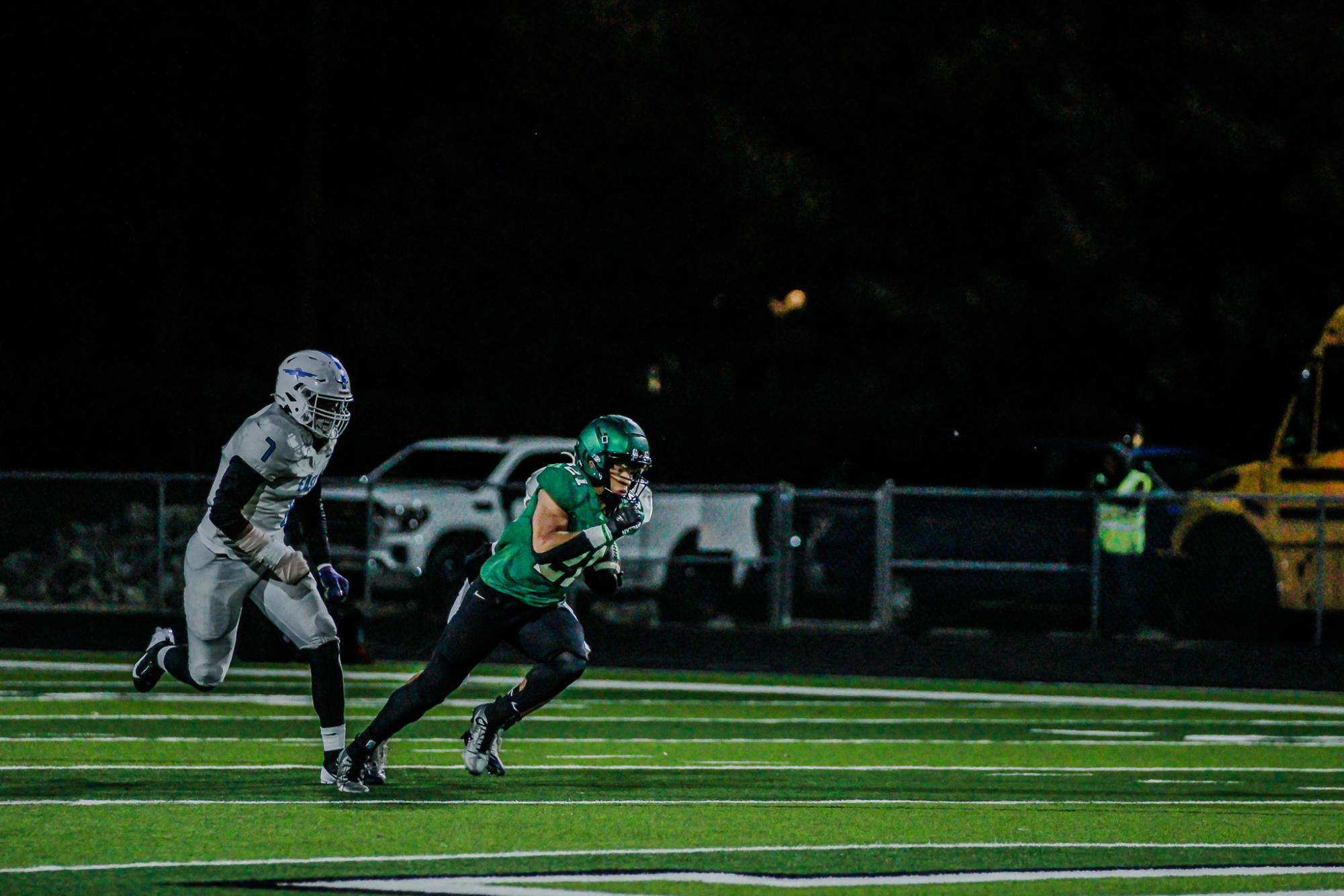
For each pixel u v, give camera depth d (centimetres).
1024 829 3278
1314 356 7038
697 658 6381
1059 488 7788
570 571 3228
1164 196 9969
